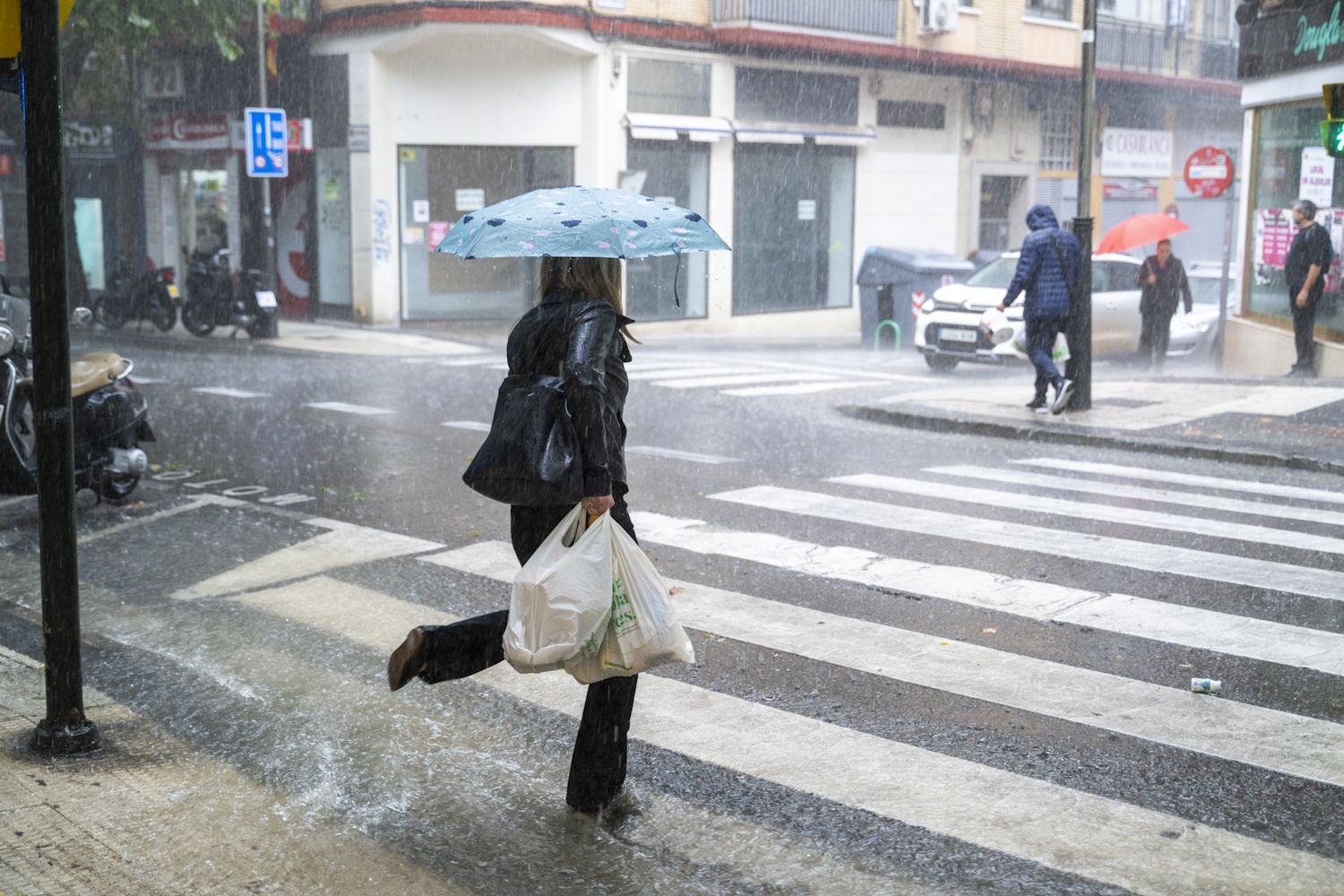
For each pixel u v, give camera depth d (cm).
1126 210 3572
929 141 3031
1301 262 1545
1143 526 834
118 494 909
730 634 620
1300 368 1570
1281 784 452
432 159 2408
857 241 2914
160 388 1562
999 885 382
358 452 1116
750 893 378
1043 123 3303
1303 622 632
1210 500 918
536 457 384
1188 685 550
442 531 823
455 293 2475
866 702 534
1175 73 3534
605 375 393
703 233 410
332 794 443
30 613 656
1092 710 523
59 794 433
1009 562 747
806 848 406
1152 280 1828
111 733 490
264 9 2147
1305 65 1625
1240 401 1337
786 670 571
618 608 393
